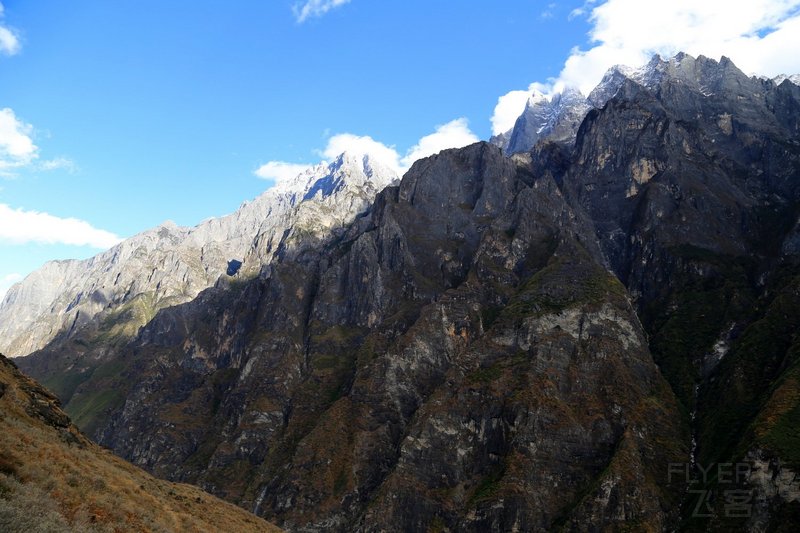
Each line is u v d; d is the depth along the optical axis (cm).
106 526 4228
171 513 5853
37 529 3266
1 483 3684
